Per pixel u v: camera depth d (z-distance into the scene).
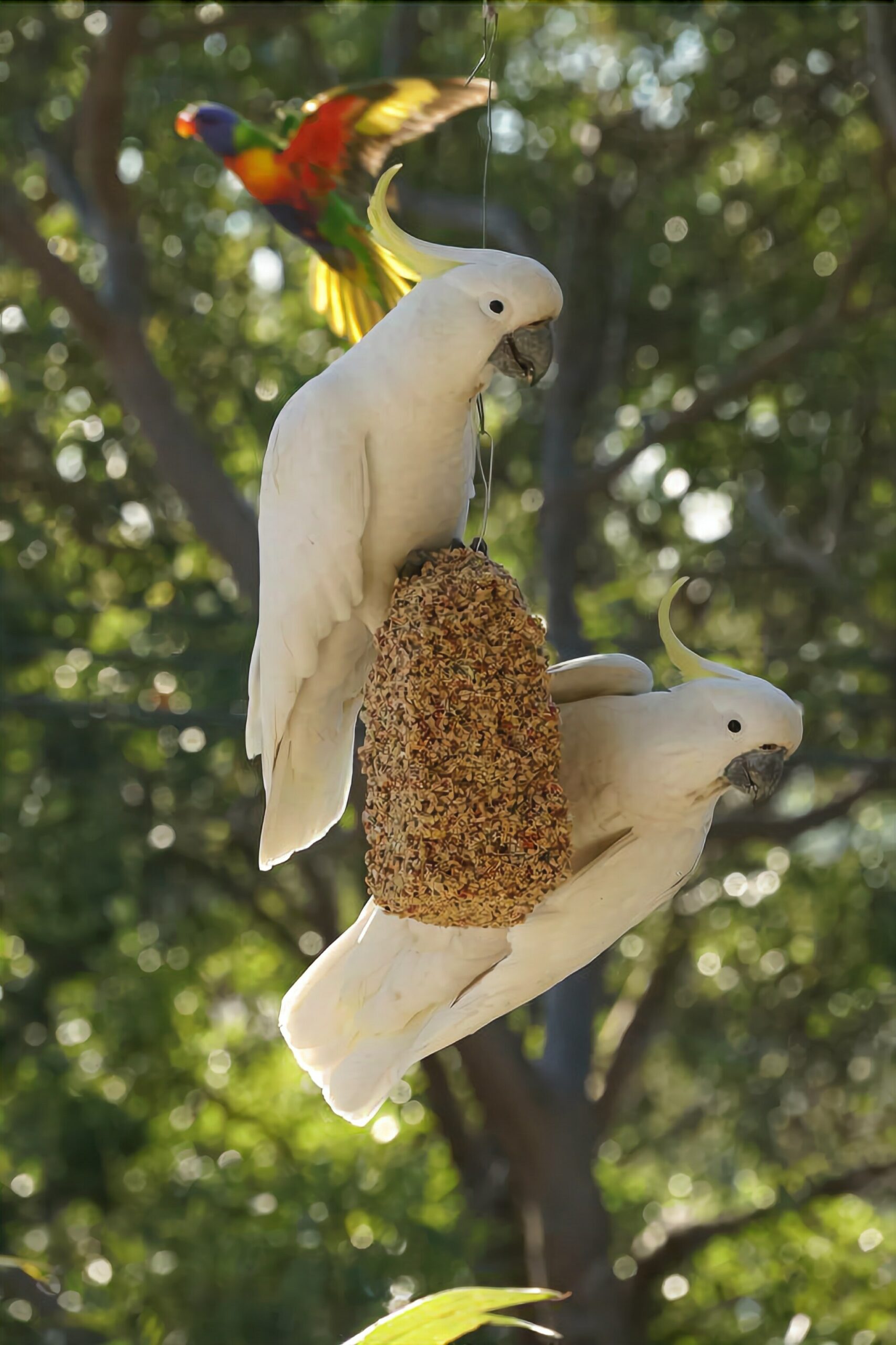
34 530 14.95
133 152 14.96
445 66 15.02
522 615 3.45
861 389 15.76
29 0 13.35
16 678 14.78
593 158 15.48
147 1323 12.10
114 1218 13.48
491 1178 16.31
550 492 14.78
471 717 3.40
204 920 15.47
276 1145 14.77
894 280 14.90
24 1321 10.66
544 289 3.40
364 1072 4.02
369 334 3.71
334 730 4.08
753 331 15.75
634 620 16.44
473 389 3.56
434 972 3.92
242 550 12.40
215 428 15.74
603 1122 17.69
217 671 14.40
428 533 3.78
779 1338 13.30
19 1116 13.75
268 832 4.09
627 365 16.70
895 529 15.95
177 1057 14.93
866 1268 13.40
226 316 15.66
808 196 15.20
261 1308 12.11
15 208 12.02
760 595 16.72
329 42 15.04
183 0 13.26
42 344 14.62
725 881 16.33
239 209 15.48
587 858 3.77
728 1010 17.80
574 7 14.70
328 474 3.65
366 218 6.76
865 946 15.75
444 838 3.39
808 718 14.34
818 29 13.53
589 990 14.69
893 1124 17.61
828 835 17.69
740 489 16.31
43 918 13.75
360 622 3.94
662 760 3.60
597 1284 13.73
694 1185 18.47
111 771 14.48
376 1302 12.31
